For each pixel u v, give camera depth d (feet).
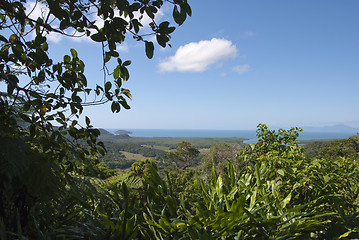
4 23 4.79
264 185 5.87
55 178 4.05
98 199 5.72
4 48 4.63
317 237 5.28
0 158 2.96
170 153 144.46
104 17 4.09
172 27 4.35
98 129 5.23
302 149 11.57
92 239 3.81
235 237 4.42
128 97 5.16
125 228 3.94
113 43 4.45
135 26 4.26
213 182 5.90
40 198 3.47
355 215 5.42
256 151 11.62
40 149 5.15
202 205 4.75
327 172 7.00
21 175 3.22
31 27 5.16
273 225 4.45
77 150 5.24
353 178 8.29
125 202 4.52
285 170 6.43
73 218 5.08
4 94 4.20
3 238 2.79
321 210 5.63
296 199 6.12
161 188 5.61
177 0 3.98
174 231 4.09
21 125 4.76
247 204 5.59
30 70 4.84
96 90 4.91
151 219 4.76
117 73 4.94
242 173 7.02
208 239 3.66
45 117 4.66
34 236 3.77
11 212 3.54
